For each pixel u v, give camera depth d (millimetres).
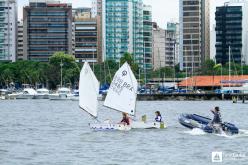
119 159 93438
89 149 105062
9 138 124438
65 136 126125
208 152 100688
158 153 99750
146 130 133000
